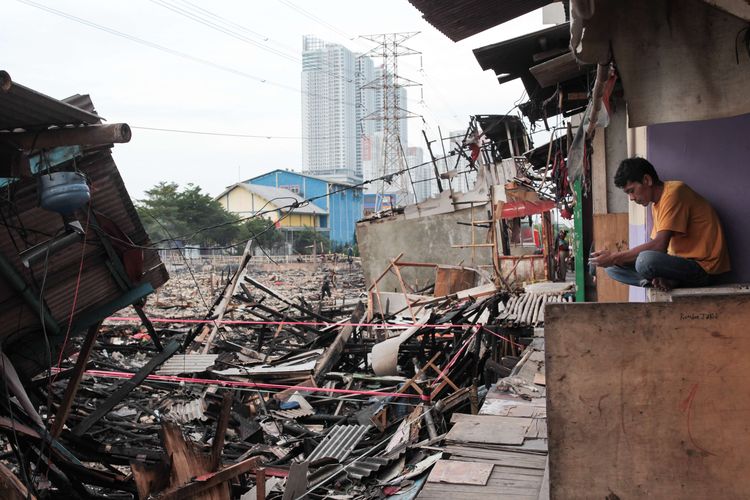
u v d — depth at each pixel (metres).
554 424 3.34
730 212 4.66
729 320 3.20
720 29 3.75
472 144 22.22
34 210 5.86
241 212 69.69
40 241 6.06
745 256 4.55
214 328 14.09
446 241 24.67
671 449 3.26
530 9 7.48
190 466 5.08
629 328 3.27
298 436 8.99
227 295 15.72
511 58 9.68
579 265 12.30
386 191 55.62
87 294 6.75
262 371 11.08
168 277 7.57
